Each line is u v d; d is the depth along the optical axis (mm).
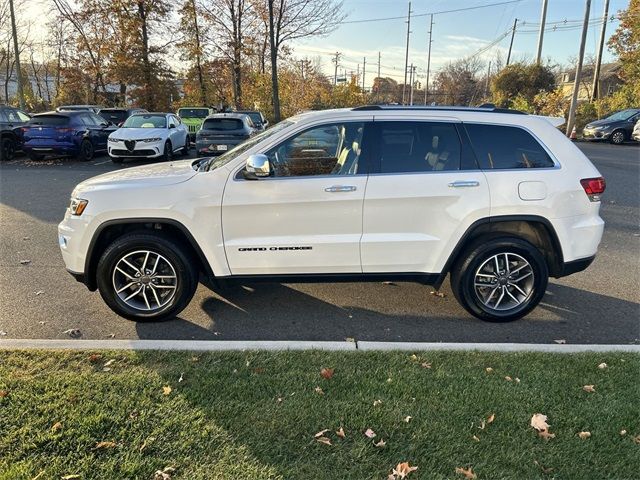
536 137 4262
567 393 3162
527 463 2561
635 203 9594
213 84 35188
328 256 4199
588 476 2486
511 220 4188
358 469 2484
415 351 3686
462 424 2844
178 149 16906
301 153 4137
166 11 29953
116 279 4230
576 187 4227
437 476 2449
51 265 5766
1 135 15953
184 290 4246
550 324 4426
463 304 4426
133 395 3039
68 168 14594
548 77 38531
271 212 4098
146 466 2469
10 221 7855
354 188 4078
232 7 30453
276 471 2457
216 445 2631
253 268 4207
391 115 4199
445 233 4188
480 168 4195
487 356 3615
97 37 30109
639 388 3229
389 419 2869
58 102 36156
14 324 4223
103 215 4051
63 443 2611
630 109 23422
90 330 4156
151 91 30656
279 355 3584
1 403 2926
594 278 5559
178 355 3555
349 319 4480
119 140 14859
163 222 4082
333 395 3098
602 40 34812
